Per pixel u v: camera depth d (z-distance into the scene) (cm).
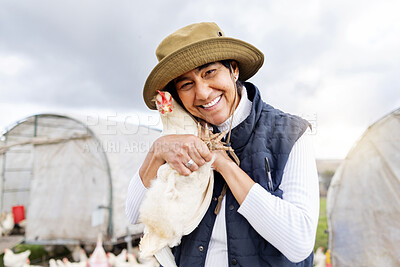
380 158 397
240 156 140
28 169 1105
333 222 422
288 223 113
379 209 377
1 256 710
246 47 143
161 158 143
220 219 138
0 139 984
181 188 136
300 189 123
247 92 160
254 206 117
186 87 144
